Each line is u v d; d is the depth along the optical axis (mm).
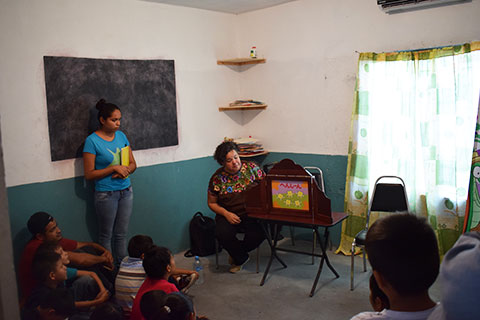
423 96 3646
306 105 4559
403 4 3621
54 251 2678
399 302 962
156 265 2301
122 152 3631
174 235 4473
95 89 3709
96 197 3562
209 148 4809
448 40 3551
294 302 3246
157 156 4277
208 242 4332
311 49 4434
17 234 3279
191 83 4562
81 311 2775
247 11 4875
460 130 3488
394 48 3859
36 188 3377
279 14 4637
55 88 3445
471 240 775
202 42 4645
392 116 3867
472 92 3420
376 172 4023
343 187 4371
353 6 4066
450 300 729
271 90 4844
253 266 4004
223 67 4910
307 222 3303
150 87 4148
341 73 4242
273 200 3482
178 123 4457
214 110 4836
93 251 3484
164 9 4242
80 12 3584
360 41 4066
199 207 4730
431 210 3674
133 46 3994
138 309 2213
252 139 4926
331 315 3029
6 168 3205
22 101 3271
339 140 4344
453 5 3484
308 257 4184
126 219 3758
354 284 3516
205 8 4578
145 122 4129
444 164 3596
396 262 932
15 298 1238
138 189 4125
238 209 3799
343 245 4238
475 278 709
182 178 4523
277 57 4734
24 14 3250
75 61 3557
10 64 3195
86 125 3660
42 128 3391
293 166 3334
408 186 3848
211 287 3566
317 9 4324
